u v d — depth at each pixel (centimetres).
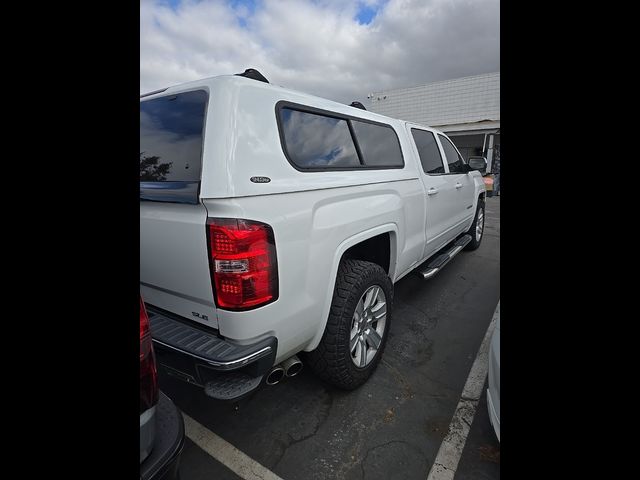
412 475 164
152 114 181
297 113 182
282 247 154
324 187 180
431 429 192
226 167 139
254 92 158
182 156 160
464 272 454
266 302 148
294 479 164
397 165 267
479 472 165
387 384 230
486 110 1972
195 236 148
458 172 404
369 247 264
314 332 184
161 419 120
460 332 299
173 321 170
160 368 167
